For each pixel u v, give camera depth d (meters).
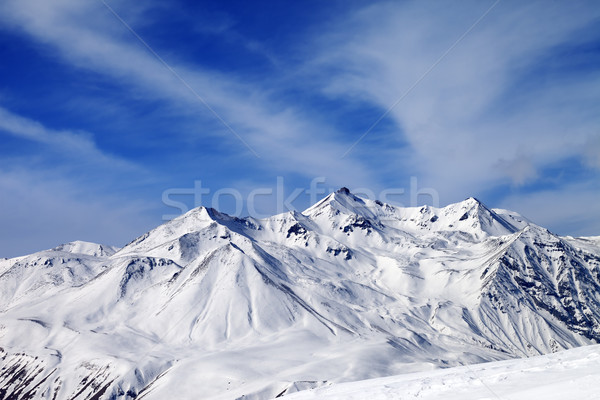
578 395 30.70
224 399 148.50
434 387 44.00
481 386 40.41
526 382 38.47
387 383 53.00
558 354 50.22
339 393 52.34
